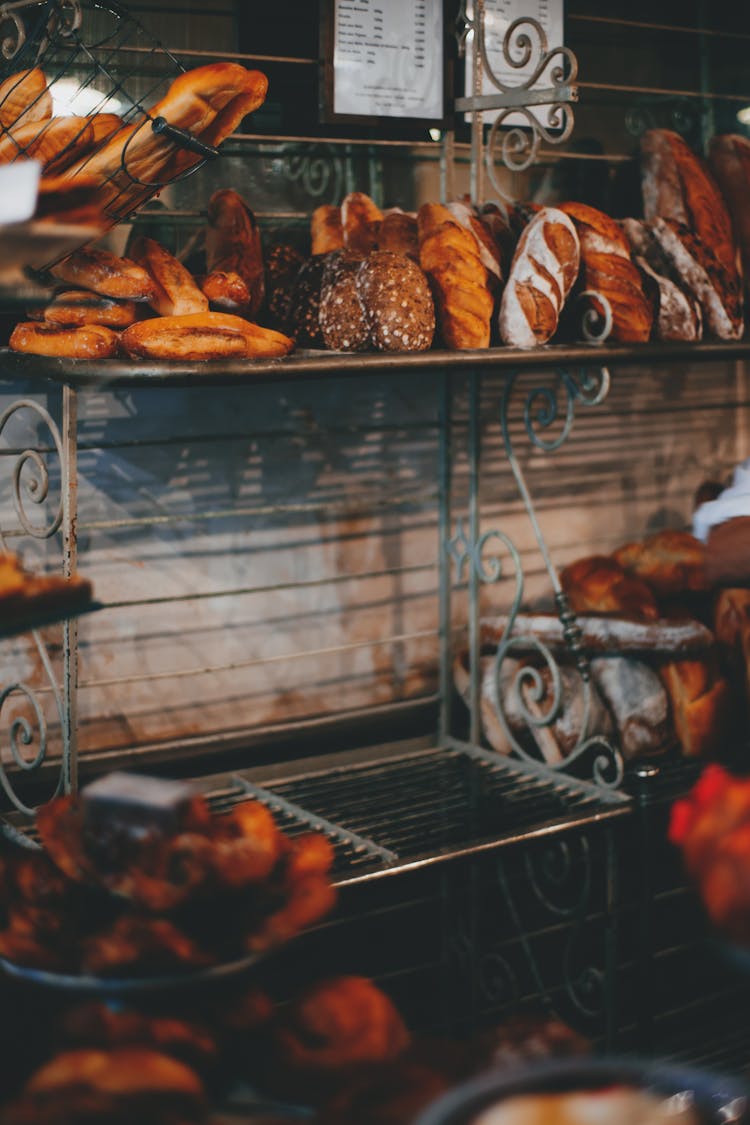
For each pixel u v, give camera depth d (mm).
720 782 836
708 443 2572
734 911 771
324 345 1742
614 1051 1856
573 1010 2006
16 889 933
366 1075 836
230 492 2014
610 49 2322
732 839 789
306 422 2072
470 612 2131
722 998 2055
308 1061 847
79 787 1914
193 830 899
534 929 2137
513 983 1976
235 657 2053
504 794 1933
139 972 868
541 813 1840
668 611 2131
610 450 2432
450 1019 1949
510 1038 870
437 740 2215
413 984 1986
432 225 1795
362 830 1776
